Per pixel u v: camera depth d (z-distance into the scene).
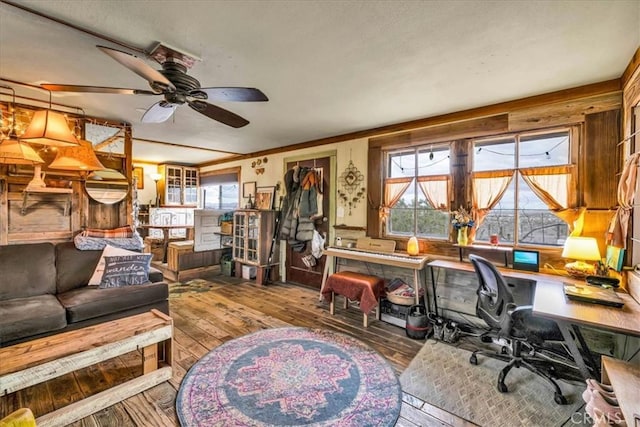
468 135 3.24
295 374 2.35
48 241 3.15
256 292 4.61
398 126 3.81
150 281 3.25
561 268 2.74
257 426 1.81
